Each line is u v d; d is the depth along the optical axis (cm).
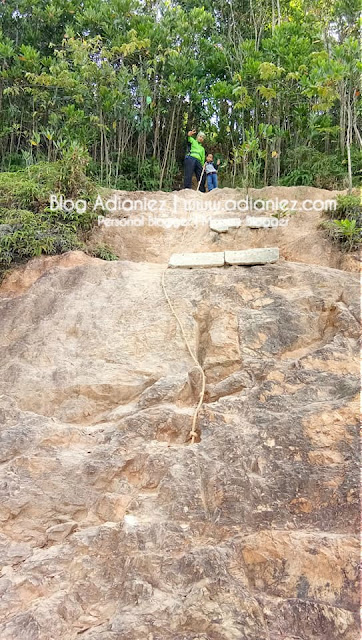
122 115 951
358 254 580
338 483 307
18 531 332
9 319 519
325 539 278
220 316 457
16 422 402
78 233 693
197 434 369
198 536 298
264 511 303
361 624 247
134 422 380
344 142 883
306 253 611
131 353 451
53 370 448
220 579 267
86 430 395
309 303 450
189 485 323
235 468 326
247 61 910
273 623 253
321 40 910
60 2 1113
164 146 1096
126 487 345
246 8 1170
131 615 258
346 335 407
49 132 868
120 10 998
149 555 286
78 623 269
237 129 1042
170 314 474
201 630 250
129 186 953
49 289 543
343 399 353
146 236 727
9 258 625
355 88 740
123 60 996
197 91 1022
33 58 944
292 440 336
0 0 1111
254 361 411
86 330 481
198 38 1070
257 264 523
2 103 1027
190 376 421
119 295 513
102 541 304
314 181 852
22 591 286
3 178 738
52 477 354
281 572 275
